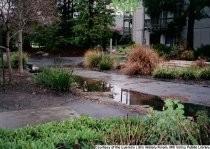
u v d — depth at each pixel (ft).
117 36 149.59
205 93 37.09
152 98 34.12
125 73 55.62
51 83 35.19
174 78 49.57
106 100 31.30
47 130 17.34
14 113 24.68
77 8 113.60
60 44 122.11
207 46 84.64
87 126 18.52
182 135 13.46
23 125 21.21
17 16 39.47
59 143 15.29
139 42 125.49
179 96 35.19
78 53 117.60
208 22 97.19
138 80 48.26
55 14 49.60
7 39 39.34
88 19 112.16
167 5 88.28
